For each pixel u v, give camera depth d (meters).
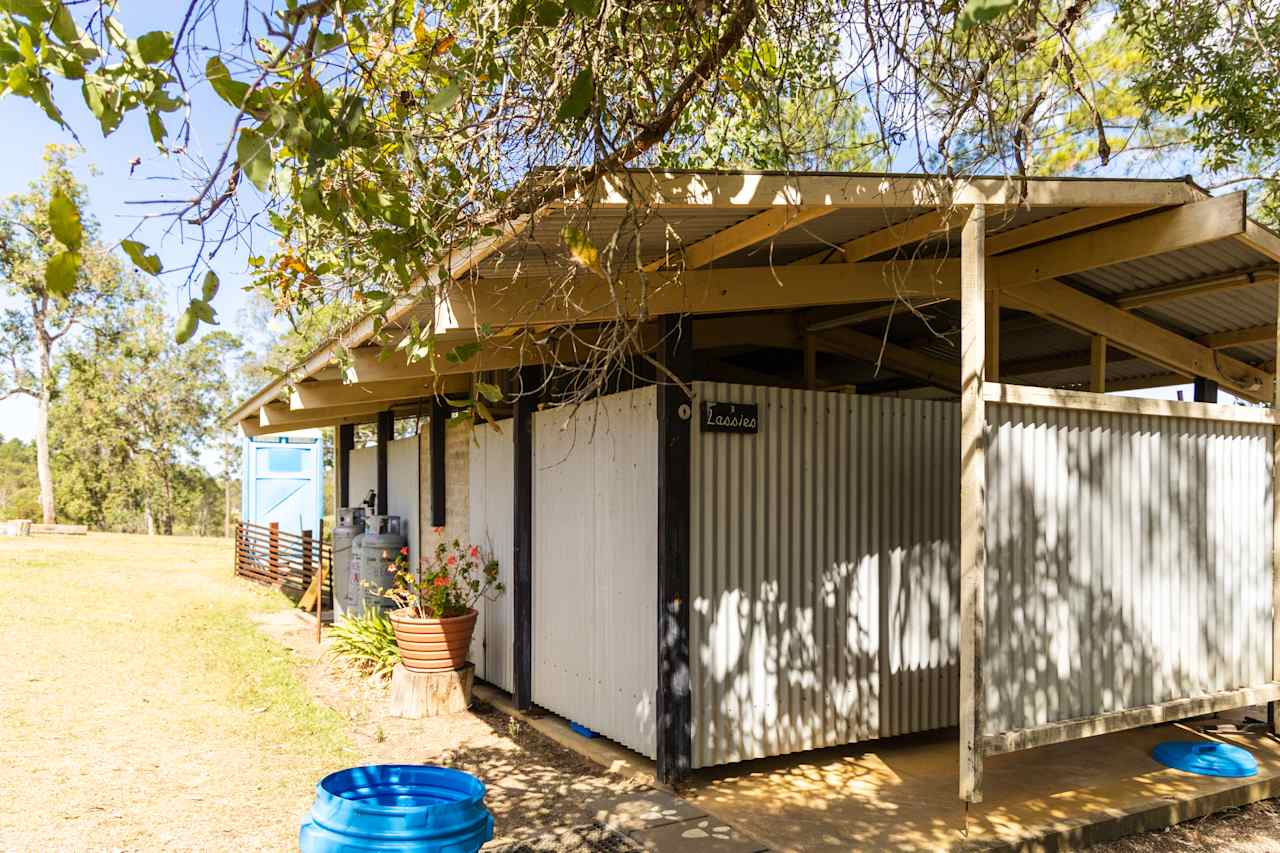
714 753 5.49
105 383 40.66
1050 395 4.76
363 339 5.61
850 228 5.12
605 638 6.21
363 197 2.99
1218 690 5.63
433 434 9.47
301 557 15.20
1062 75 3.81
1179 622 5.44
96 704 7.44
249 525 17.80
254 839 4.67
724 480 5.60
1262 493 5.97
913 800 5.15
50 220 1.91
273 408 10.68
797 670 5.82
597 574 6.35
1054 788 5.30
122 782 5.52
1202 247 5.67
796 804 5.09
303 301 4.36
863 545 6.15
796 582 5.84
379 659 8.55
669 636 5.33
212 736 6.58
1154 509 5.35
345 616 9.87
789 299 5.52
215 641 10.51
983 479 4.43
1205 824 5.02
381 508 11.45
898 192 4.30
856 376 9.96
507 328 5.02
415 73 3.58
